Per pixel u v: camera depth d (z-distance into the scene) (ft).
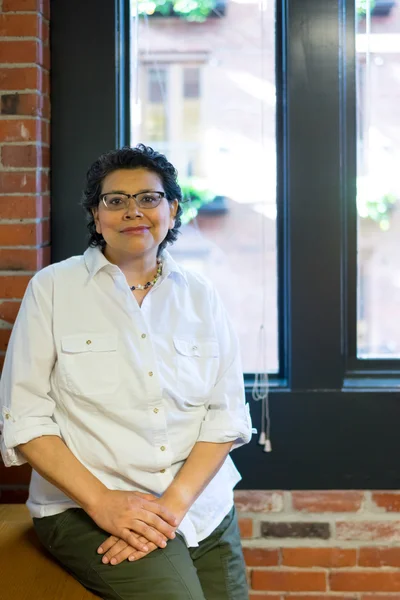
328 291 7.76
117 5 7.75
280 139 8.00
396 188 8.05
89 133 7.77
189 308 6.36
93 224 6.41
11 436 5.83
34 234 7.53
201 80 8.03
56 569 6.03
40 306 6.05
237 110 8.04
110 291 6.08
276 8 7.91
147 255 6.20
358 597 7.98
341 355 7.80
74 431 6.00
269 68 7.97
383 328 8.17
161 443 5.99
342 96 7.90
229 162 8.07
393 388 7.82
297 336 7.79
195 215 8.13
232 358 6.50
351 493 7.92
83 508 5.76
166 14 7.98
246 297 8.14
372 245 8.11
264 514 7.95
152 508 5.70
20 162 7.48
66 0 7.67
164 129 8.07
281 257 8.07
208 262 8.14
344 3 7.82
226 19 7.97
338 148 7.67
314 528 7.93
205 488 6.25
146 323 6.08
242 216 8.11
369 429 7.81
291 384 7.82
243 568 6.53
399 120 7.99
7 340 7.63
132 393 5.95
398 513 7.93
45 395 6.00
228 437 6.19
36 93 7.45
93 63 7.70
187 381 6.15
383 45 7.93
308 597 7.98
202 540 6.31
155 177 6.12
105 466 5.92
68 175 7.81
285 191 7.92
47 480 5.88
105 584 5.56
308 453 7.84
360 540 7.94
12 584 5.78
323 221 7.72
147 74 8.03
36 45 7.41
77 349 5.97
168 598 5.41
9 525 6.89
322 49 7.62
